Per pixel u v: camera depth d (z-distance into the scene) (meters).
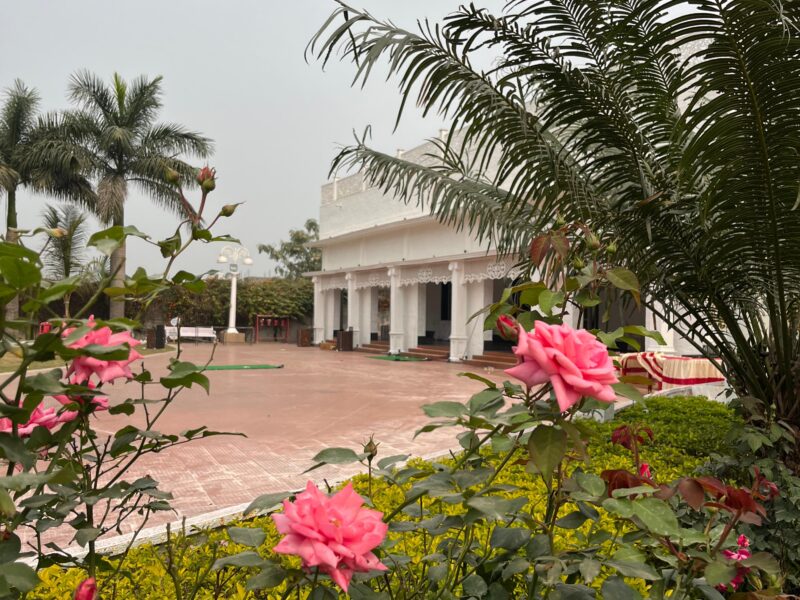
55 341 0.93
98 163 20.27
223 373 13.95
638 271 3.64
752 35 2.48
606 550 1.35
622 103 3.44
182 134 21.02
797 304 3.57
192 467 5.20
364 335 23.11
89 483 1.33
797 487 2.79
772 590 1.29
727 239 3.25
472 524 1.26
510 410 1.13
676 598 1.26
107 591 1.95
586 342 0.99
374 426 7.30
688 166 2.96
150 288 1.12
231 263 27.52
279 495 1.12
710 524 1.38
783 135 2.68
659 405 7.18
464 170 4.92
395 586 1.59
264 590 1.99
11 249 0.85
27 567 0.87
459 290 16.66
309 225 41.38
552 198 3.55
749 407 3.18
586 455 1.04
